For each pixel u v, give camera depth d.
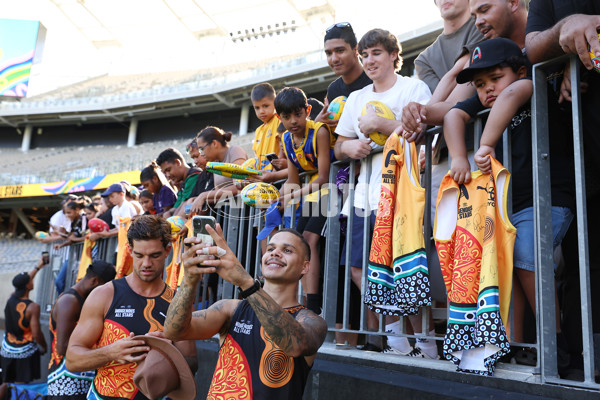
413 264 2.36
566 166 2.22
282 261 2.00
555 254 2.72
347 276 2.90
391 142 2.60
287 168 3.58
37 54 34.00
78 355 2.44
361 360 2.62
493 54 2.21
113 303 2.65
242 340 1.89
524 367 1.98
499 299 2.04
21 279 6.99
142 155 29.94
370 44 3.05
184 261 1.72
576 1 2.11
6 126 35.22
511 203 2.20
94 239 6.17
